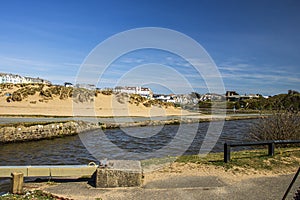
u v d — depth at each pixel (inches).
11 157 627.2
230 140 893.8
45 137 941.8
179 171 330.0
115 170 277.6
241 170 332.2
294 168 343.3
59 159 603.5
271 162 364.5
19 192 254.8
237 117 1818.4
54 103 1820.9
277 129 549.3
